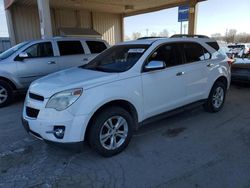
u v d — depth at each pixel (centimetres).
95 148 321
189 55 447
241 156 332
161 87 389
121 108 338
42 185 274
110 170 304
